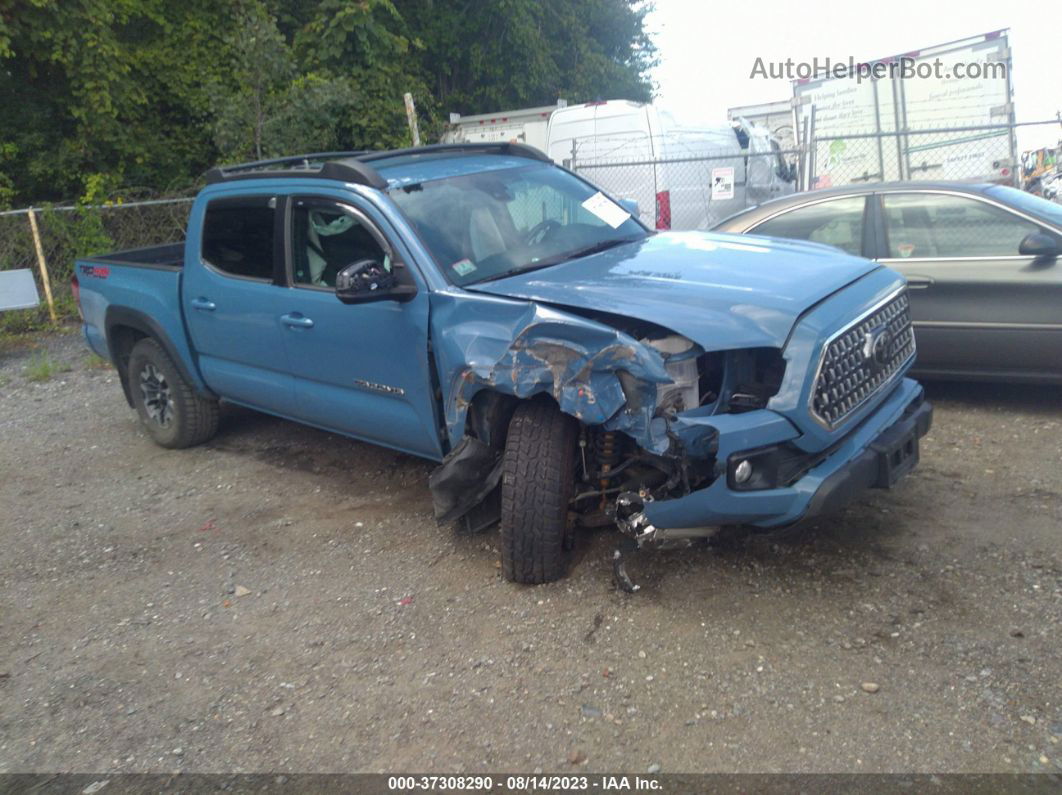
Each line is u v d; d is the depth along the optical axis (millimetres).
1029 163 22219
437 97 22672
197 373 6512
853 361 4078
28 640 4461
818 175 14180
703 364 4043
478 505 4625
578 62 24922
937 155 13383
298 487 6070
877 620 3910
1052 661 3533
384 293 4594
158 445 7160
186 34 17750
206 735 3602
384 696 3727
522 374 3965
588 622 4074
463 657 3930
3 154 15781
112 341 7133
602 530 4828
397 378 4824
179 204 13977
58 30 15195
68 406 8641
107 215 13547
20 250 12758
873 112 13680
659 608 4129
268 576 4867
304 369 5449
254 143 16531
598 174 13570
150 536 5539
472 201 5121
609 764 3223
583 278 4469
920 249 6500
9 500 6352
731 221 7324
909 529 4688
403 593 4520
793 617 3979
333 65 18469
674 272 4434
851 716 3338
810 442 3871
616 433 4168
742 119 15805
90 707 3859
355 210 5008
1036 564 4238
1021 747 3111
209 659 4133
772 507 3809
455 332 4336
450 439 4461
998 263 6180
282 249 5441
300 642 4191
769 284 4160
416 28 21672
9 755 3594
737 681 3588
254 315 5652
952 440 5918
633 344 3748
